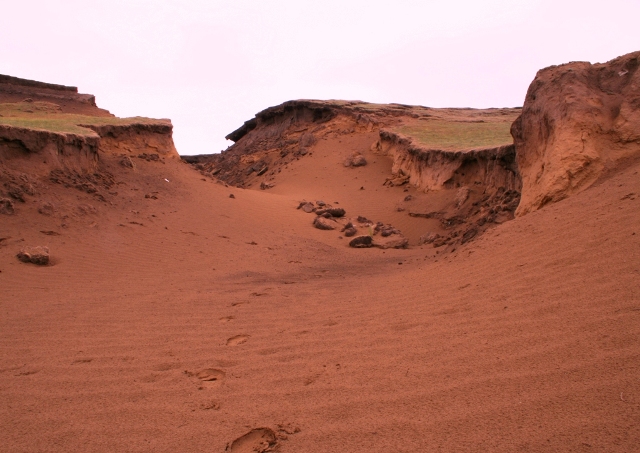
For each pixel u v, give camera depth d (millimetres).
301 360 3723
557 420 2303
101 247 9688
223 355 4043
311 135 37125
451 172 19719
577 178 6938
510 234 6016
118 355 4199
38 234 9500
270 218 15984
